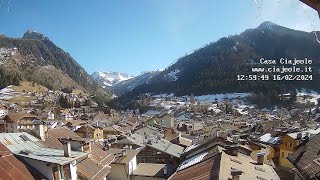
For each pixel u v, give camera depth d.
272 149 56.16
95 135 79.56
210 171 22.50
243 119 150.00
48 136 32.03
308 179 23.66
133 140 59.66
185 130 100.00
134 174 43.44
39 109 166.50
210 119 156.38
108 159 34.44
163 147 51.41
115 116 162.75
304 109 186.75
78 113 174.25
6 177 17.89
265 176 25.39
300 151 30.81
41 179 20.50
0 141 23.14
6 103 177.00
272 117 153.50
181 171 26.47
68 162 21.92
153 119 119.00
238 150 32.12
